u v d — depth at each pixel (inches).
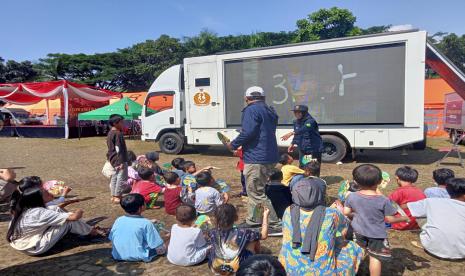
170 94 482.0
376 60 342.3
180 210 140.8
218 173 343.6
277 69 384.8
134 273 135.6
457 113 491.2
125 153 234.7
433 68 345.4
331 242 102.1
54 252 158.6
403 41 329.1
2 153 533.6
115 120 229.6
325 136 370.6
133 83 1561.3
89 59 1521.9
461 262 137.1
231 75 407.2
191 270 136.4
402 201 160.2
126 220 148.4
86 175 356.2
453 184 138.0
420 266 134.6
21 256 155.3
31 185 159.9
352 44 348.5
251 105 172.7
